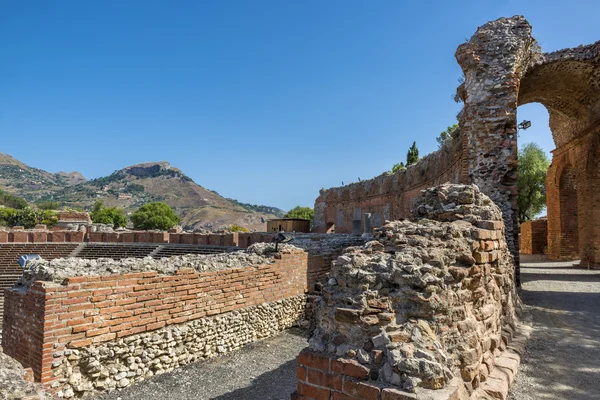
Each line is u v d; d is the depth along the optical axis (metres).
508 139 12.07
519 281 11.36
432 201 5.80
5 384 3.34
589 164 19.00
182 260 8.06
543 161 37.44
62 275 6.08
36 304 5.69
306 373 3.47
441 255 3.95
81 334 5.85
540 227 32.44
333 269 3.93
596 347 6.23
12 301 6.34
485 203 5.95
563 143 22.58
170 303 7.12
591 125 18.47
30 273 6.63
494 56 12.38
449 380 3.09
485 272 4.74
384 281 3.68
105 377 6.08
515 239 11.64
